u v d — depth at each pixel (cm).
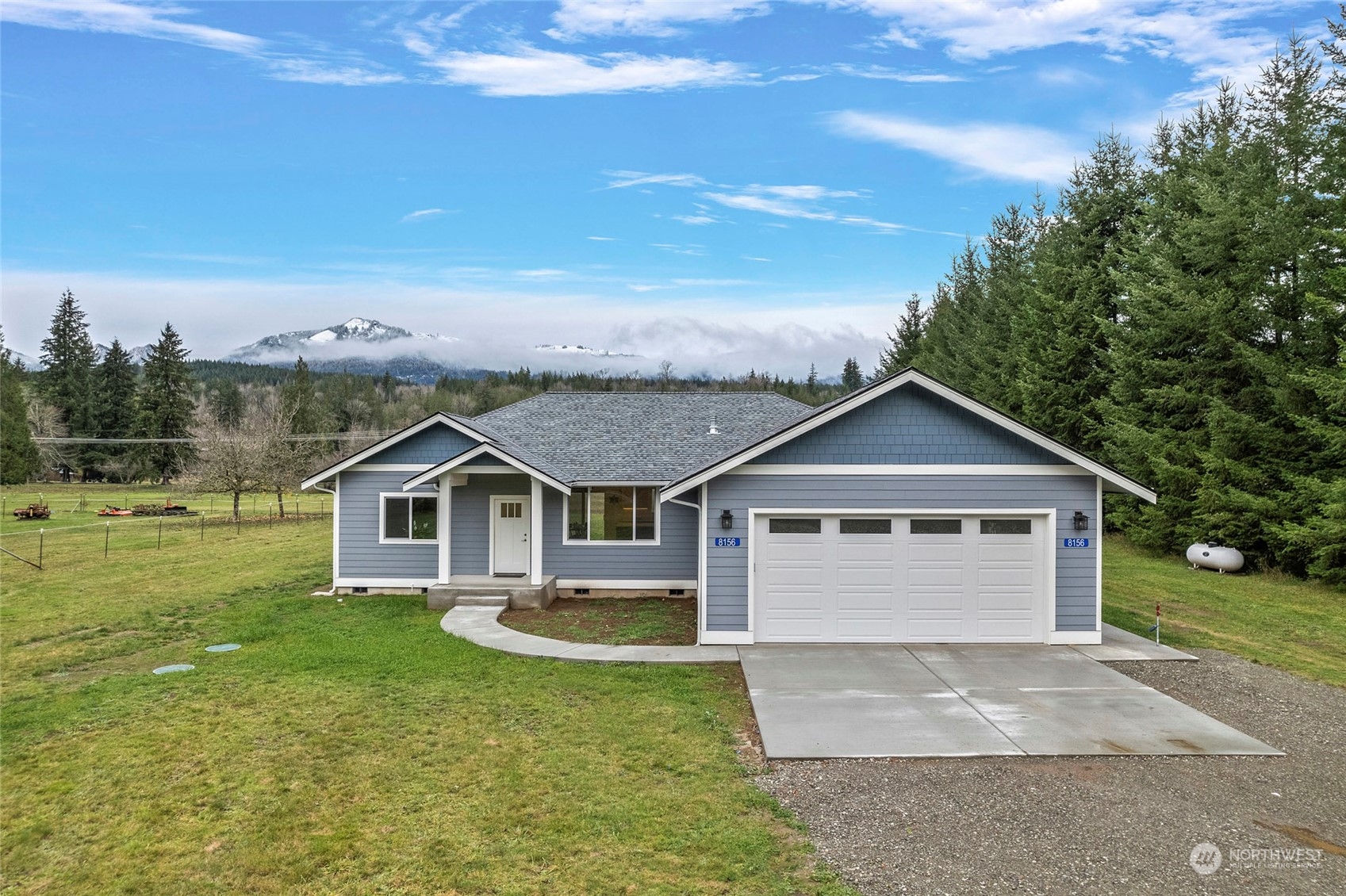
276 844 707
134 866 676
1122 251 3077
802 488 1391
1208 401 2325
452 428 1911
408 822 743
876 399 1391
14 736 975
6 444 6412
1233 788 796
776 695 1099
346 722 1008
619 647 1380
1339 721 1002
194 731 984
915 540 1394
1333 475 1989
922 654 1320
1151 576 2111
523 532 1931
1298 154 2142
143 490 6444
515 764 875
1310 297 1931
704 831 714
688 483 1377
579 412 2358
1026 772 838
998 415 1365
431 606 1753
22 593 1953
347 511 1936
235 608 1766
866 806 759
